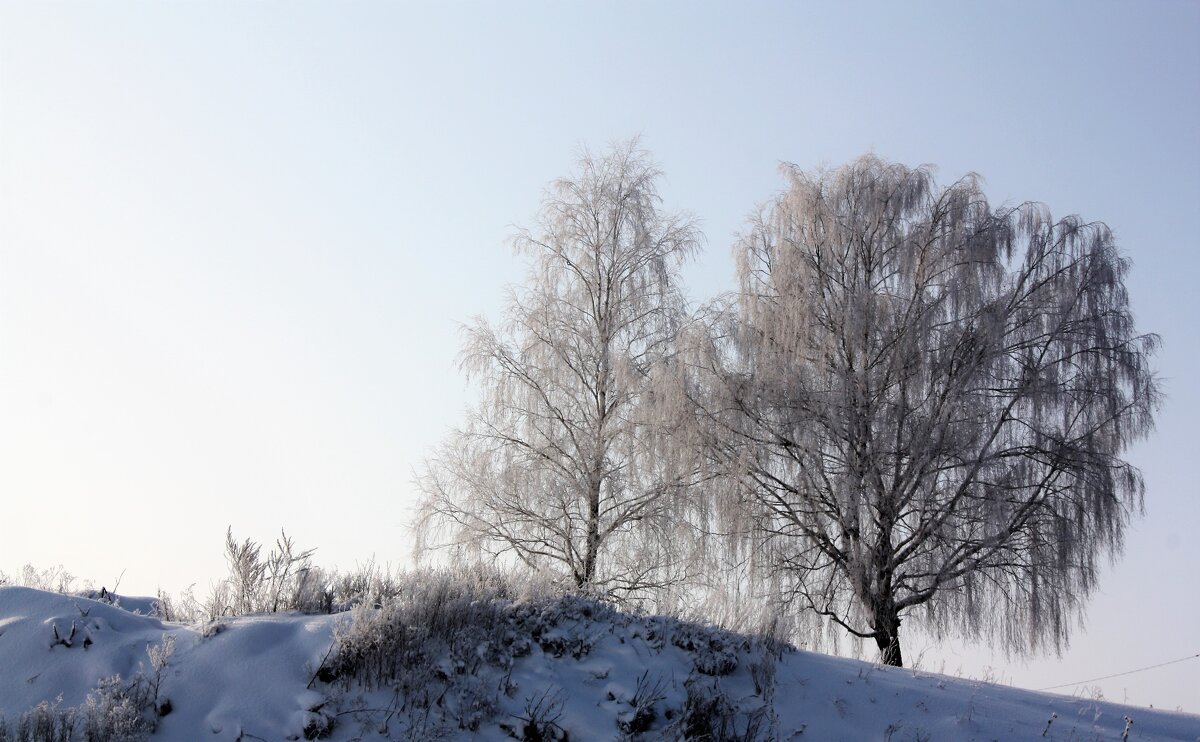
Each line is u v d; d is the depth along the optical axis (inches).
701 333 860.0
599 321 909.8
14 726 335.9
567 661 426.3
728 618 522.0
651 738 383.9
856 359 848.3
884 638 780.6
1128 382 804.0
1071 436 801.6
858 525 791.1
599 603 493.4
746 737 399.9
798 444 818.8
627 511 857.5
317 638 394.3
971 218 850.1
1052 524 773.9
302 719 354.0
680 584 825.5
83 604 406.3
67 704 354.9
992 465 784.9
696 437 828.0
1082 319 817.5
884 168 884.6
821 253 866.8
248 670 375.6
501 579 516.7
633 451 851.4
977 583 767.7
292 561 471.5
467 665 398.9
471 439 880.9
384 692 378.9
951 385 807.1
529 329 893.2
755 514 817.5
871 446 805.2
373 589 462.0
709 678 437.7
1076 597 769.6
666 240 916.6
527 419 872.9
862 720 439.8
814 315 850.8
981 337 811.4
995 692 503.8
